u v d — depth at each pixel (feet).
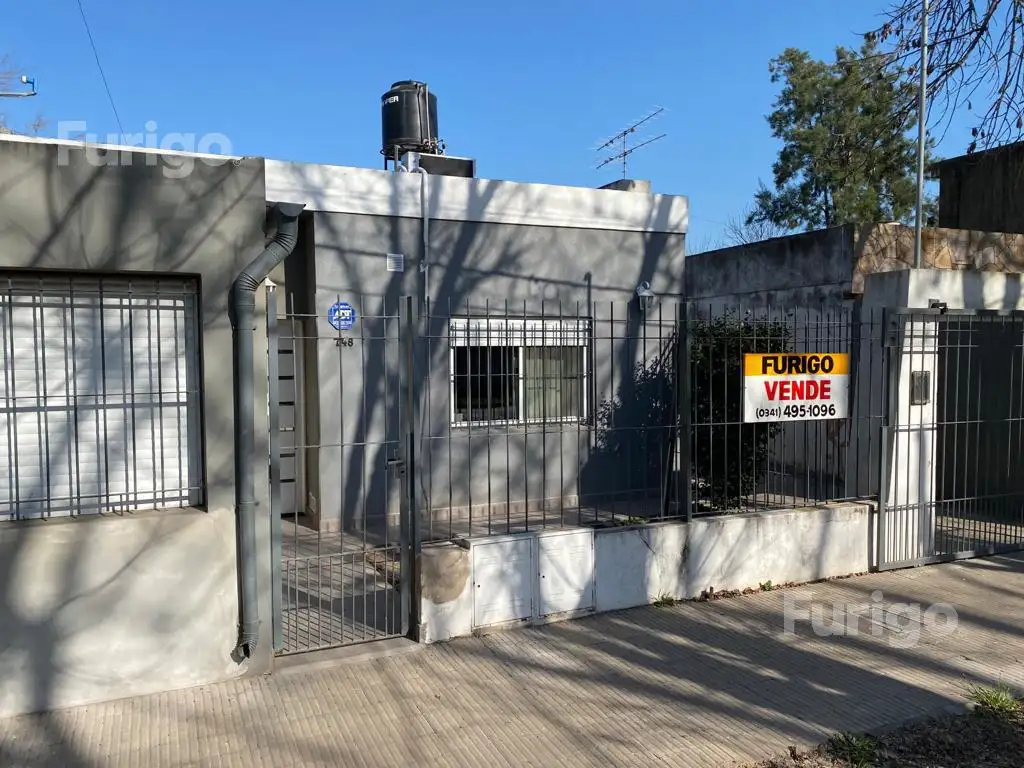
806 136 73.26
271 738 13.32
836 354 23.00
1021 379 27.55
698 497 23.67
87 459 15.02
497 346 28.27
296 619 18.08
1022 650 17.46
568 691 15.23
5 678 13.85
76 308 14.87
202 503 15.67
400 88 32.27
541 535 18.80
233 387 15.35
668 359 30.35
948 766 12.63
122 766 12.43
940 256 33.58
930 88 25.86
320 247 25.79
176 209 14.74
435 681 15.58
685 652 17.20
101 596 14.40
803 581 22.35
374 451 26.76
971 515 27.61
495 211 28.02
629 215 30.25
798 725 13.91
